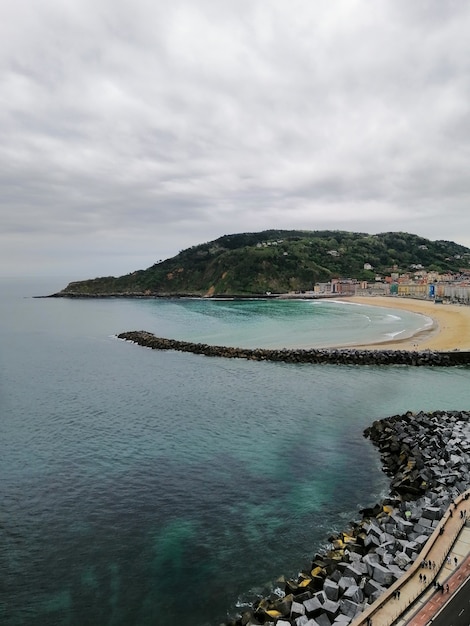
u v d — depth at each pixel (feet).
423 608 57.88
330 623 58.95
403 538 78.28
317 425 147.84
